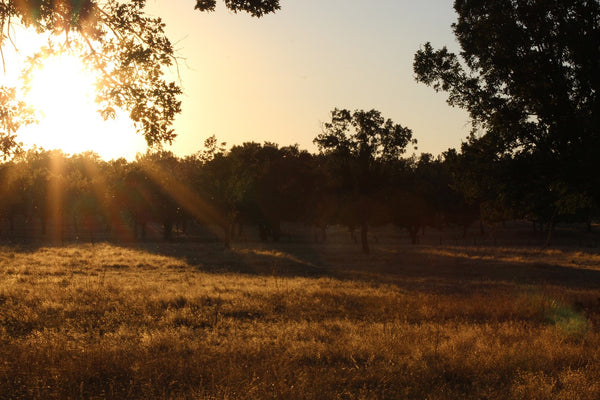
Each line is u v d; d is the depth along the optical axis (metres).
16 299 17.69
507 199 23.59
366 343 10.93
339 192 64.50
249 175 66.12
